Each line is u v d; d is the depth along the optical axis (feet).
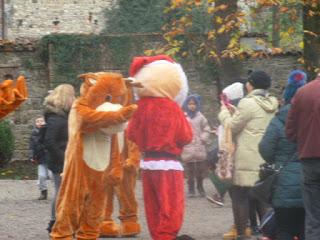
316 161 34.55
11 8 170.81
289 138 35.27
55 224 40.16
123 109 38.88
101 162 39.88
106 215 47.47
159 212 41.45
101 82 39.50
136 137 41.75
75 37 101.30
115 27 130.11
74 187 39.65
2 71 102.58
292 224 36.35
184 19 70.90
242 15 66.49
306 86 34.94
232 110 44.60
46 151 46.96
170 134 41.16
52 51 101.35
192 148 69.05
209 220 55.42
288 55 98.94
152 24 127.95
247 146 43.11
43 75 102.73
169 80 41.50
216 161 44.86
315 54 66.54
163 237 41.06
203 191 70.23
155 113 41.32
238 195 44.19
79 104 39.50
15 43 102.22
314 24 66.54
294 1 65.98
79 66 101.55
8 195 73.46
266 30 107.24
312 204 34.78
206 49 72.38
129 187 47.34
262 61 99.19
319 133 34.42
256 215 49.14
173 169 41.32
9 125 98.17
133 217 47.75
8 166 98.22
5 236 48.75
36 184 83.82
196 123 69.26
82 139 39.60
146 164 41.37
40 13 172.35
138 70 42.06
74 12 173.88
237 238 44.42
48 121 46.01
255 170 43.09
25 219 56.85
